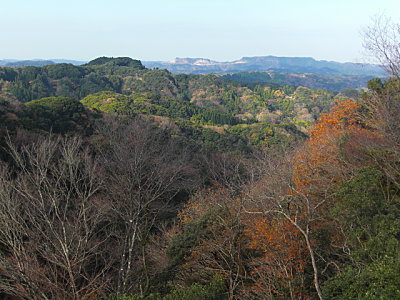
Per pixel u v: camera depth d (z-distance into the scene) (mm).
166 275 12625
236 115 110625
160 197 17594
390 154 10508
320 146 14234
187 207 18484
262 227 10281
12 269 7980
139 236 13328
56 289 8781
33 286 7934
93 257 12055
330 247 10141
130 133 18156
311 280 9695
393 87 11898
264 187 11359
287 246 9680
